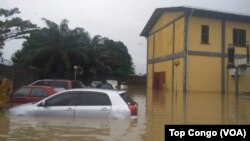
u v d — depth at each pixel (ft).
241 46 121.39
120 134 28.86
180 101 75.00
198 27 117.29
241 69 112.68
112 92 35.37
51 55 151.43
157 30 142.41
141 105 62.85
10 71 86.22
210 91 116.57
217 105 66.03
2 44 94.02
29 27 94.68
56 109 34.91
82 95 35.37
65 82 64.03
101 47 182.80
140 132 30.12
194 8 114.42
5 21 92.22
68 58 150.41
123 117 34.06
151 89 140.26
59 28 160.45
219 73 118.01
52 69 153.69
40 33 151.74
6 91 48.60
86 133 28.76
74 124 32.14
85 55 158.81
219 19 119.75
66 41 155.53
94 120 33.94
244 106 64.13
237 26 121.70
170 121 40.22
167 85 128.88
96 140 26.40
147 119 40.29
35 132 28.78
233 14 117.91
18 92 49.65
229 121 42.29
